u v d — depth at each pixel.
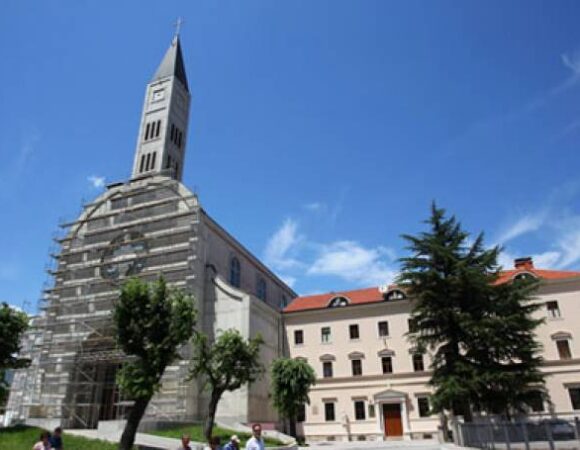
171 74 68.12
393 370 51.34
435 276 37.62
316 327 56.16
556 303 48.16
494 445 23.45
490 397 33.84
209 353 36.28
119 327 26.89
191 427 37.59
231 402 44.84
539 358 36.09
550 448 21.22
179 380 44.12
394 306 53.88
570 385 44.88
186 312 27.91
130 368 26.06
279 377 42.25
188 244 50.84
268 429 44.72
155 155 62.12
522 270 51.88
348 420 50.59
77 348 50.06
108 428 35.47
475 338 35.41
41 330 55.00
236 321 48.50
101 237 56.78
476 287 36.53
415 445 38.94
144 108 66.81
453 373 34.56
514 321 34.81
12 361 34.53
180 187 54.81
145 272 51.25
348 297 58.78
